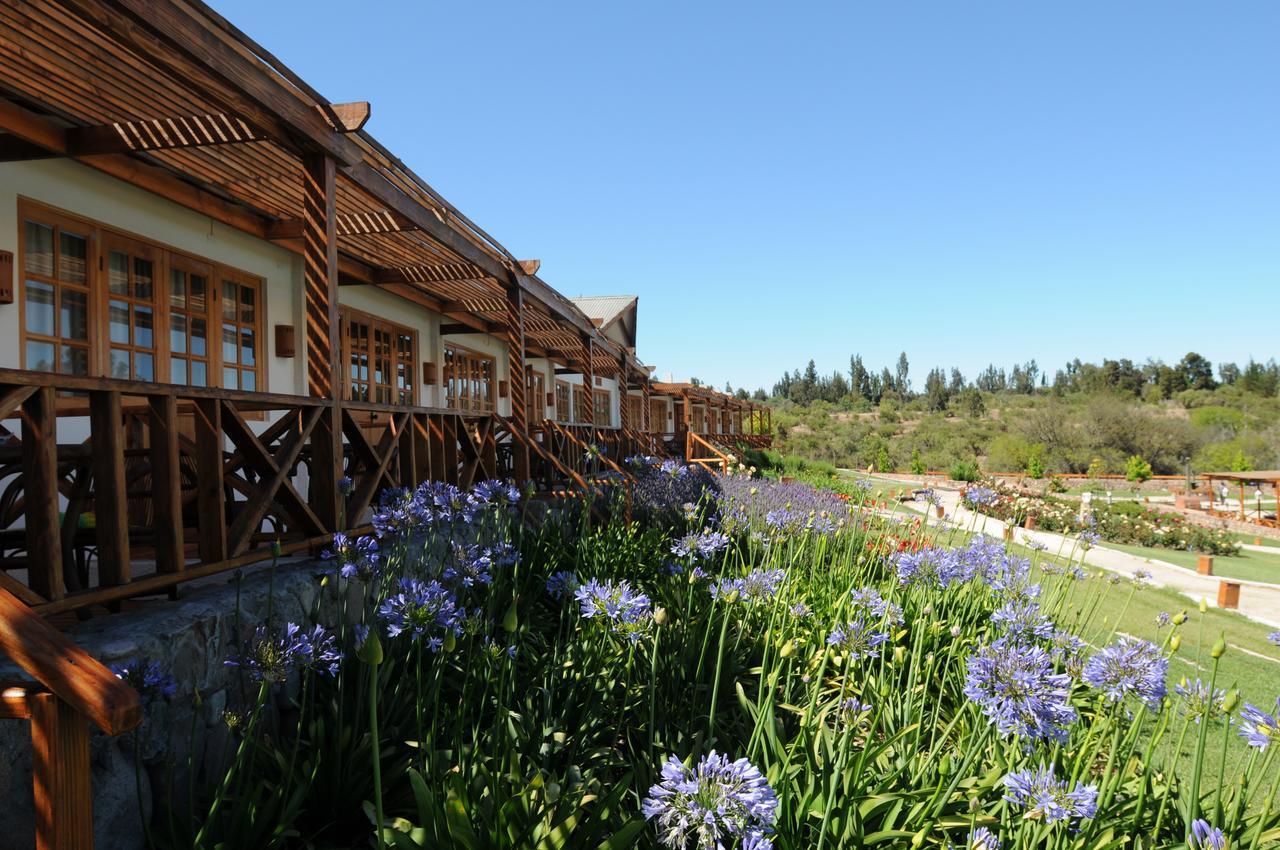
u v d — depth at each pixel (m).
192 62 3.18
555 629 4.32
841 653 2.82
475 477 6.16
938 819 2.43
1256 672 5.57
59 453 2.52
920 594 4.53
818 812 2.42
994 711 1.96
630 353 16.88
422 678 3.38
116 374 5.82
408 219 5.66
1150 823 2.75
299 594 3.21
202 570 2.82
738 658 3.85
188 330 6.57
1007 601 3.74
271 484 3.29
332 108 4.16
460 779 2.13
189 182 6.12
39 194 5.15
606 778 2.80
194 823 2.26
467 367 12.90
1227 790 3.20
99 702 1.19
